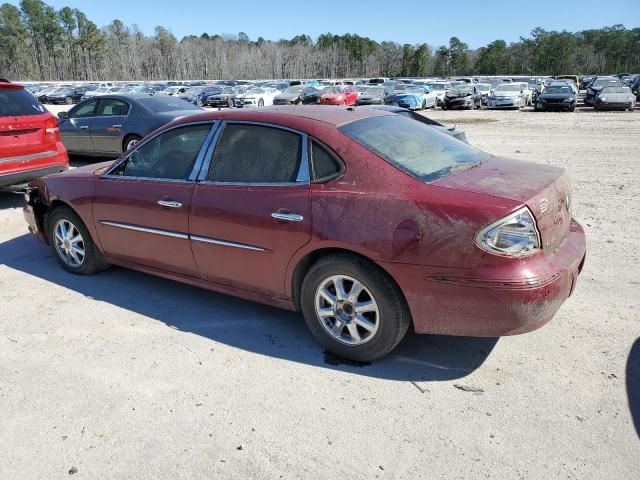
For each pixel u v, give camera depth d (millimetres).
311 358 3463
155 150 4211
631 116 23281
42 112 7512
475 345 3578
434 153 3566
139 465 2539
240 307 4242
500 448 2594
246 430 2768
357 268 3141
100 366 3391
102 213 4453
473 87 32656
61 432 2775
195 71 142125
